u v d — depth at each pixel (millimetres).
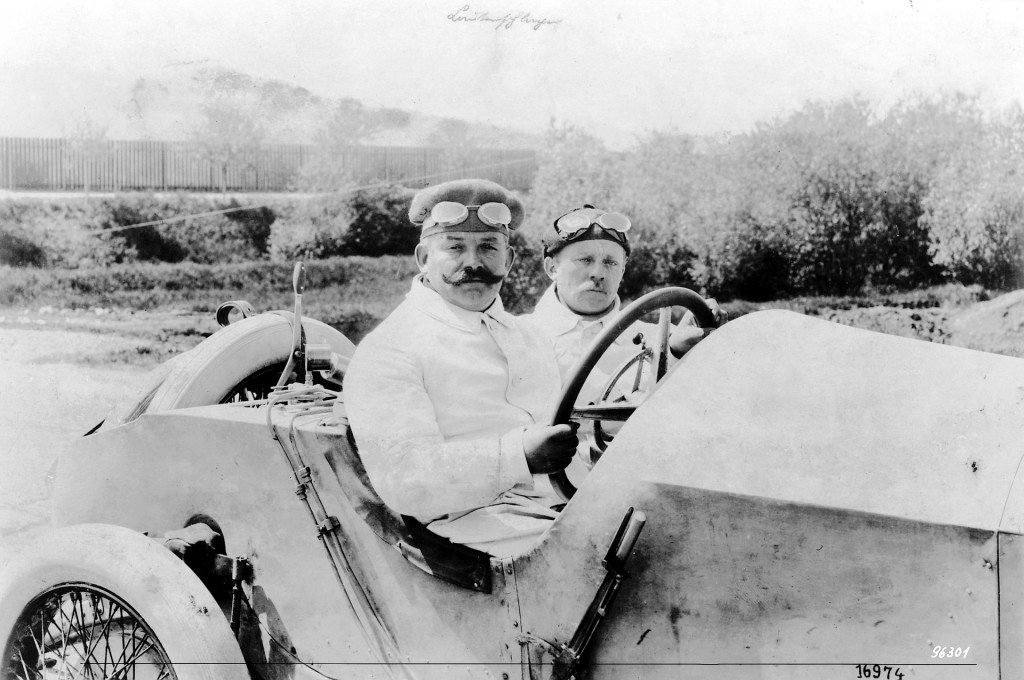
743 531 1273
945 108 5668
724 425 1347
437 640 1560
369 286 5441
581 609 1398
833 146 5621
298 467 1670
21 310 5766
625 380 2100
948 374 1366
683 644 1333
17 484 3660
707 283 5727
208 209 5652
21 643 1822
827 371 1380
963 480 1209
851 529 1213
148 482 1880
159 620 1619
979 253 5777
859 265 5762
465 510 1554
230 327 2270
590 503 1378
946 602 1170
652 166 5305
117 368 5020
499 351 1781
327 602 1669
